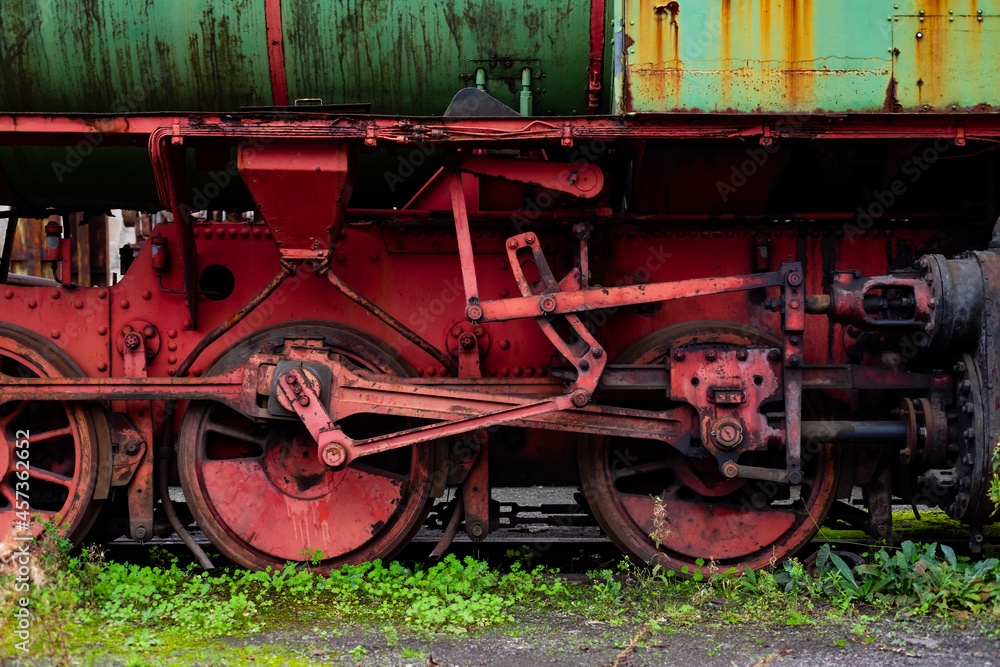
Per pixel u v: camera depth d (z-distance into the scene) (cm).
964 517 493
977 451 474
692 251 552
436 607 459
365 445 493
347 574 523
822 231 552
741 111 461
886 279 491
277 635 420
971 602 447
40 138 488
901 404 514
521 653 396
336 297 556
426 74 518
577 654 395
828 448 538
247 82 519
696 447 510
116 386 512
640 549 538
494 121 469
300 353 515
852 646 401
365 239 557
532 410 495
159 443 551
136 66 514
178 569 529
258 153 478
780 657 388
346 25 509
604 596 490
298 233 507
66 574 469
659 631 428
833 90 461
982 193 551
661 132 468
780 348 532
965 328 480
